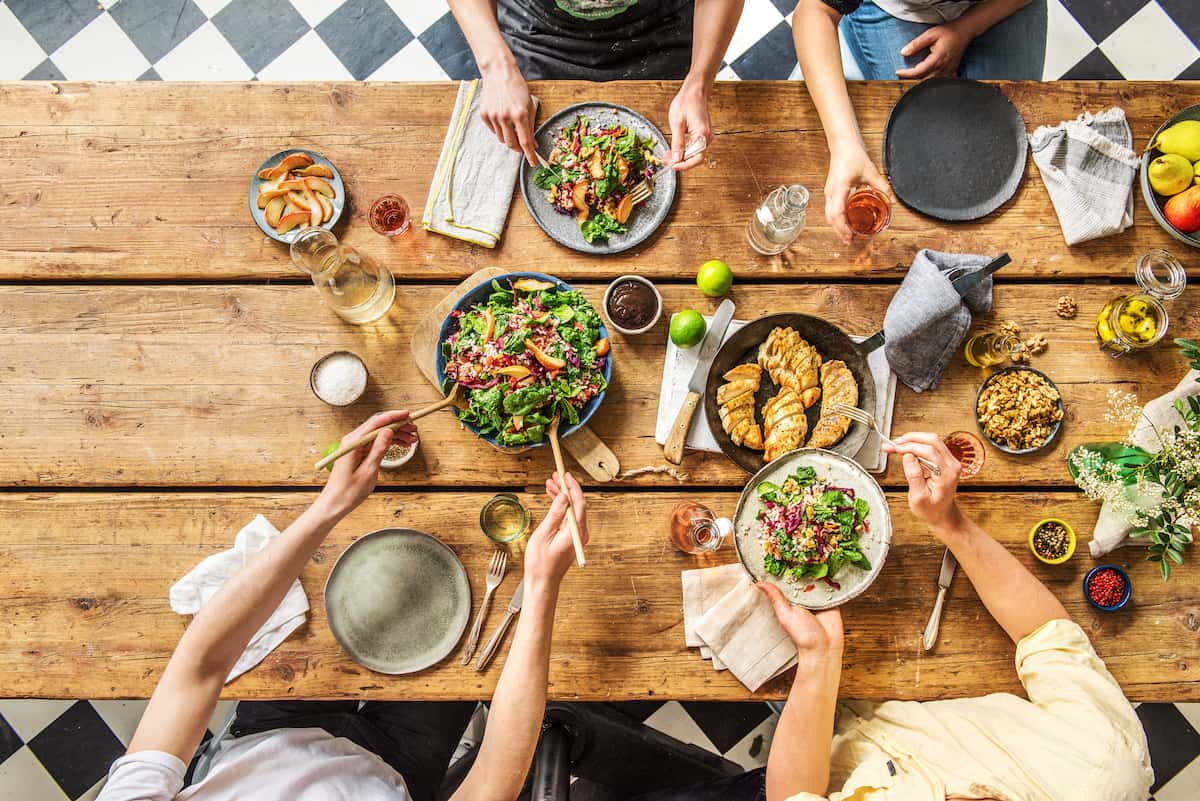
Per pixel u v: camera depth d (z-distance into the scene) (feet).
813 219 5.38
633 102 5.43
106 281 5.28
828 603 4.86
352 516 5.07
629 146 5.11
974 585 4.91
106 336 5.18
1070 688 4.60
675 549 5.07
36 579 4.97
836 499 4.83
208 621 4.38
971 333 5.28
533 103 5.34
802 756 4.65
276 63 8.40
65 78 8.29
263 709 5.73
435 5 8.50
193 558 5.03
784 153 5.42
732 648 4.93
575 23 6.25
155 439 5.11
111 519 5.04
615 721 5.78
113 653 4.90
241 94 5.35
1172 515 4.58
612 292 5.14
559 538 4.50
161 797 4.12
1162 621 5.03
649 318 5.14
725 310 5.18
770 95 5.49
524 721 4.33
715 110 5.46
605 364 4.95
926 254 5.18
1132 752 4.38
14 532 5.01
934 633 4.98
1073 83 5.48
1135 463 4.69
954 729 4.72
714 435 4.99
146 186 5.30
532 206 5.27
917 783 4.47
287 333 5.21
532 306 4.91
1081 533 5.12
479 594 5.02
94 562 4.99
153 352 5.18
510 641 4.93
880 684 4.99
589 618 5.00
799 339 5.03
